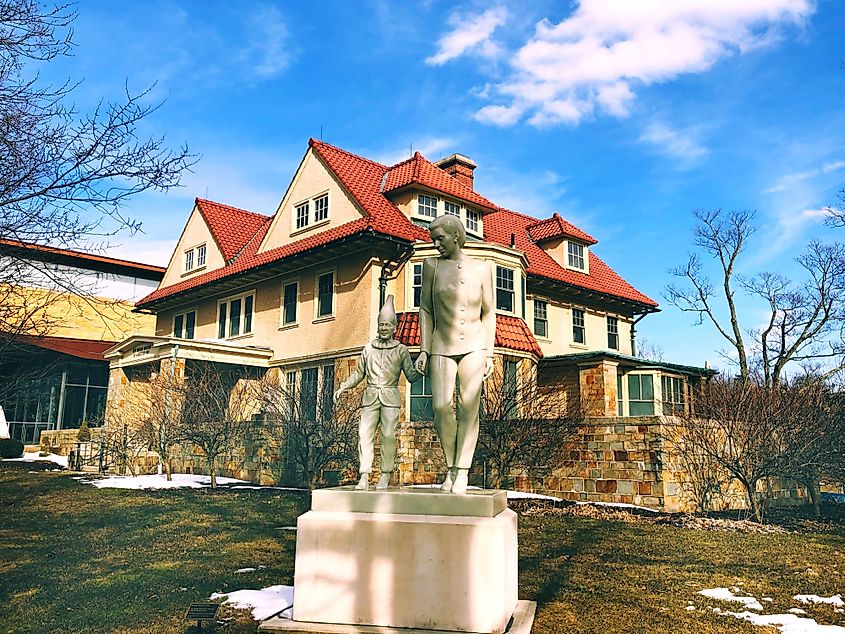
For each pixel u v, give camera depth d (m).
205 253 29.47
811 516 16.41
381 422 6.86
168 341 22.48
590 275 28.94
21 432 31.88
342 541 5.87
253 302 26.12
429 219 23.03
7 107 8.48
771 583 8.34
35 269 9.45
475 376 6.40
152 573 8.48
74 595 7.43
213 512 13.81
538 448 16.34
